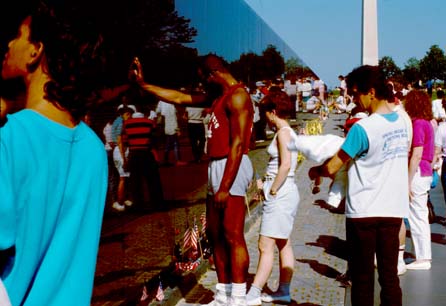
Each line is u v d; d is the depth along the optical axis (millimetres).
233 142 4512
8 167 1653
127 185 4453
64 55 1945
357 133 4094
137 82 4555
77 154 1911
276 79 13000
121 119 4250
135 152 4605
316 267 6742
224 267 4938
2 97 1904
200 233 6770
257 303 5332
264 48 11227
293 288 5949
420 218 6871
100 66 3666
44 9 1919
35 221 1723
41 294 1760
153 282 5129
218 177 4680
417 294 5980
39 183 1730
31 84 1881
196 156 6562
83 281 1902
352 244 4270
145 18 4645
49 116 1864
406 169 4289
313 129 18391
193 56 6086
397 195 4207
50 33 1903
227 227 4707
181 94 4762
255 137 10305
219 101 4625
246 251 4758
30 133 1744
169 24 5258
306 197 11445
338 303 5504
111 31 3875
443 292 6031
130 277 4555
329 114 32438
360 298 4246
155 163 5125
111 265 4184
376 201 4152
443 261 7254
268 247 5371
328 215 9805
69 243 1842
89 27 3113
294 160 5324
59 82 1885
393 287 4223
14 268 1704
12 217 1632
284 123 5281
